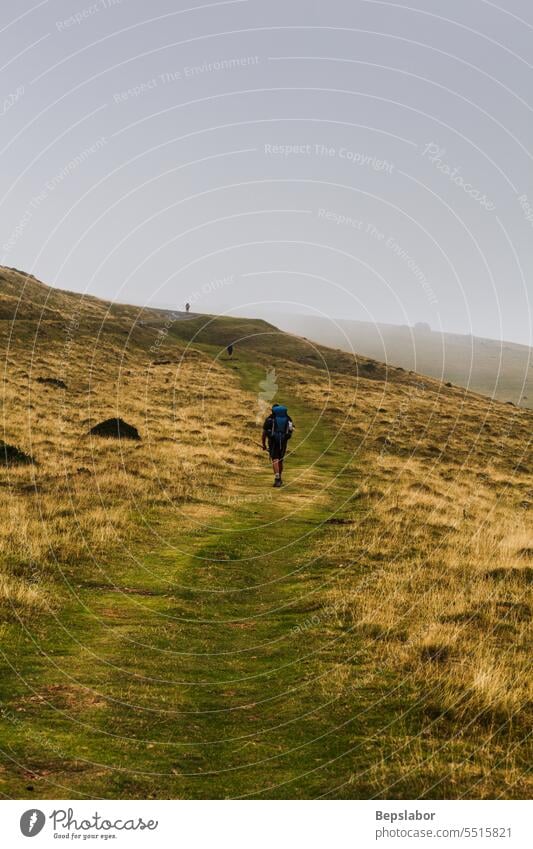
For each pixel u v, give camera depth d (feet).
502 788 18.85
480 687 23.71
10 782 18.58
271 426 75.10
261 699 25.16
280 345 278.05
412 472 93.09
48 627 30.42
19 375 136.05
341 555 47.03
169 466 76.95
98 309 270.26
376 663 27.73
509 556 47.37
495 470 109.09
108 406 121.90
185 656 29.14
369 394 176.65
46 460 72.02
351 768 19.90
